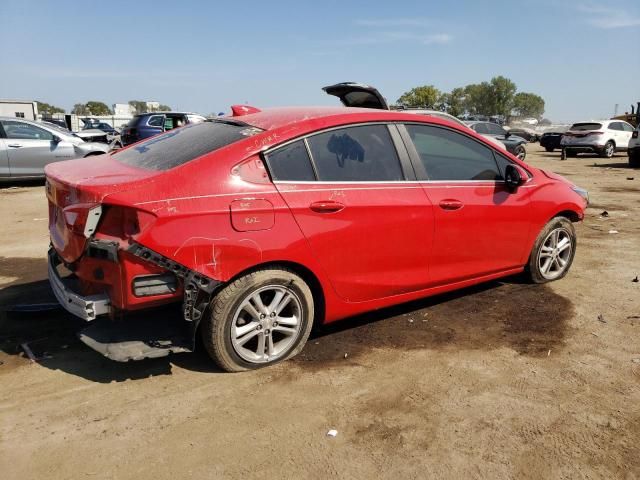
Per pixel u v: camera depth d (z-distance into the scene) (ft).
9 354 11.62
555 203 15.70
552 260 16.43
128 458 8.43
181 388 10.41
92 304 9.73
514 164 15.01
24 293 15.46
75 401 9.91
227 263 10.05
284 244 10.59
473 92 358.43
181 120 53.78
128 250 9.28
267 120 11.68
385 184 12.10
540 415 9.73
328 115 11.85
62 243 10.61
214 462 8.38
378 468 8.31
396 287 12.61
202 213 9.77
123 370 11.04
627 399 10.28
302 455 8.57
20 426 9.14
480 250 14.08
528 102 368.89
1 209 30.22
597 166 59.31
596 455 8.68
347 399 10.16
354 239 11.55
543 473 8.25
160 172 10.05
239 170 10.36
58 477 8.00
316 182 11.16
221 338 10.46
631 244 21.76
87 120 144.25
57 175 11.04
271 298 11.13
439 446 8.84
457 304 14.96
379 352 12.09
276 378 10.86
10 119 39.01
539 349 12.32
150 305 9.82
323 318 11.94
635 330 13.38
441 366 11.48
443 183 13.12
